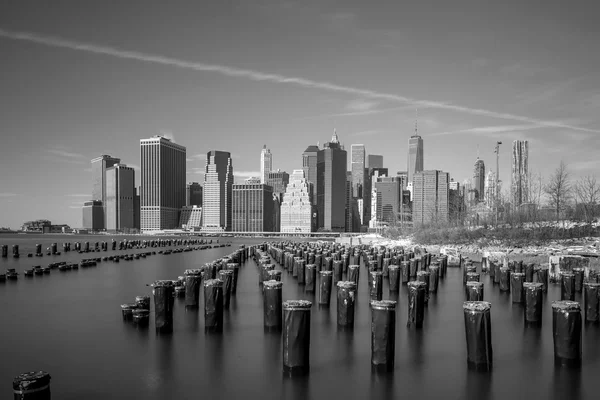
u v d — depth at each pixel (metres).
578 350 14.98
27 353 16.69
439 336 18.84
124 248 101.75
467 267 35.22
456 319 22.31
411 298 20.56
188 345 17.55
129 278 40.47
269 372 14.43
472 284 22.73
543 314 23.44
